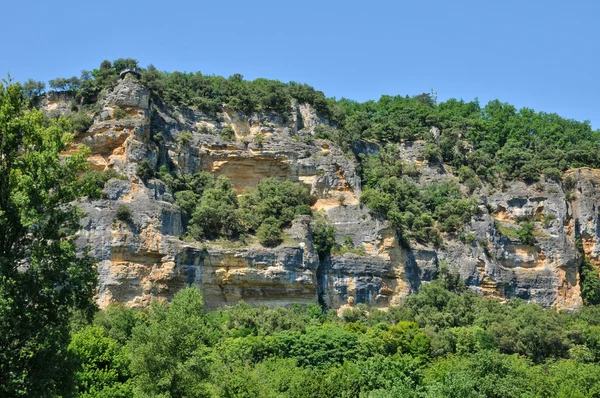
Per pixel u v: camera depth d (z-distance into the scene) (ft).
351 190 514.27
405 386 289.12
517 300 494.59
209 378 266.57
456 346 382.22
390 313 443.32
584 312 491.72
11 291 192.24
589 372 328.90
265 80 621.31
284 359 333.21
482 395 282.97
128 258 404.98
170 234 420.77
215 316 385.70
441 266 493.36
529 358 388.37
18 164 205.98
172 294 407.03
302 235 451.53
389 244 477.77
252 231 453.17
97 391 256.73
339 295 458.50
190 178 487.20
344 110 647.15
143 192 432.25
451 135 622.95
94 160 455.63
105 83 504.43
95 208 408.46
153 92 514.27
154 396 238.68
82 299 205.57
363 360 339.98
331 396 287.28
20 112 212.43
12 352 189.16
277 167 522.47
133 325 336.90
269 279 428.97
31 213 196.34
